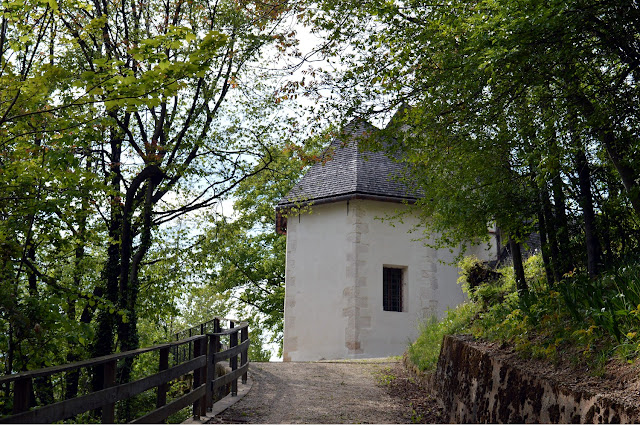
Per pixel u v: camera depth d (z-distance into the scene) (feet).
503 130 27.43
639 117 23.84
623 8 21.01
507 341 24.20
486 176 30.37
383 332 60.75
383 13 27.02
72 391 39.96
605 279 24.30
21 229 28.63
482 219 32.22
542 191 30.50
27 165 28.30
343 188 63.05
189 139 48.57
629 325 18.60
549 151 25.62
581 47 22.27
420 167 33.27
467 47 23.24
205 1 47.70
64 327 27.17
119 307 41.86
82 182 28.99
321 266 63.41
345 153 66.59
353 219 62.34
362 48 29.09
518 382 20.29
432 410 29.14
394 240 63.10
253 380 36.45
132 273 47.32
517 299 30.14
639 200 24.91
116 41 45.57
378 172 64.49
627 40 22.68
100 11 44.80
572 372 18.35
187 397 23.21
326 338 61.41
